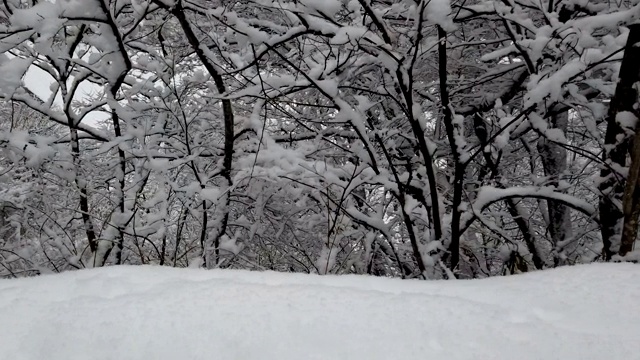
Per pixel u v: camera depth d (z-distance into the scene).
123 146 4.84
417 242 4.44
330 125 5.65
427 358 1.26
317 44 4.98
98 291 1.69
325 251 4.83
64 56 4.57
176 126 5.64
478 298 1.69
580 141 6.57
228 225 5.66
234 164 5.29
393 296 1.60
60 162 4.99
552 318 1.52
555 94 3.84
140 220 5.11
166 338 1.33
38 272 5.33
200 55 4.41
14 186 5.18
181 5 4.18
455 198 4.46
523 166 7.63
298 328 1.37
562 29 4.11
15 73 4.05
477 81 5.60
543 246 6.87
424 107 5.38
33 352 1.32
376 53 4.33
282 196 5.64
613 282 1.72
